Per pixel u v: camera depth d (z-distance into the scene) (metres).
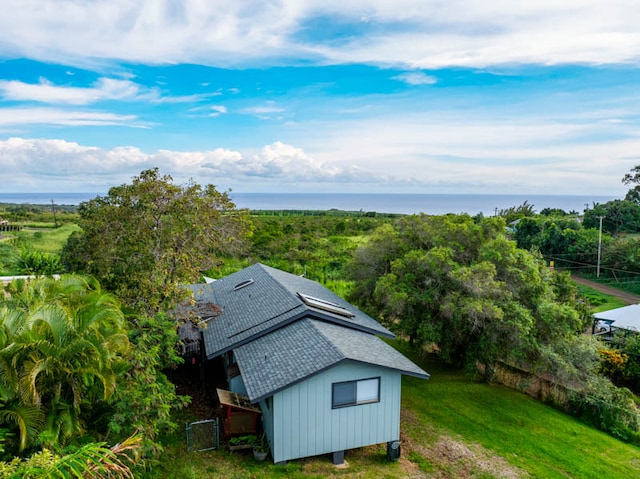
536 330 17.53
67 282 11.78
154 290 14.85
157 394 10.55
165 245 15.98
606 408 16.31
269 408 11.73
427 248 20.58
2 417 7.65
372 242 21.62
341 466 11.88
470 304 16.16
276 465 11.38
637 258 44.56
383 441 12.55
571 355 17.09
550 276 20.91
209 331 16.44
